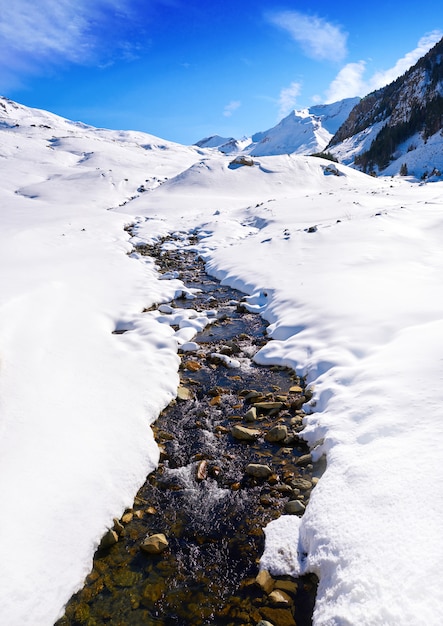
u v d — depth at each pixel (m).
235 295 11.83
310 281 10.41
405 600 2.41
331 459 4.12
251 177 40.38
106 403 5.42
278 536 3.66
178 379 6.88
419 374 4.81
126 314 9.43
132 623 3.03
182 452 5.07
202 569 3.47
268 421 5.62
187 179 39.88
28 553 3.17
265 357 7.41
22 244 13.51
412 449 3.65
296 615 3.00
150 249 18.44
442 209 17.69
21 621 2.78
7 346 5.59
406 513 3.02
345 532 3.15
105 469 4.27
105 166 63.72
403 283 9.12
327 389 5.56
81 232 19.17
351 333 7.00
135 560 3.56
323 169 44.31
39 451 4.11
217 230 21.11
